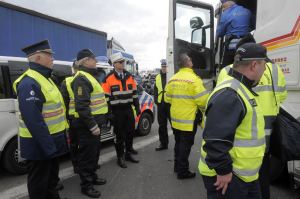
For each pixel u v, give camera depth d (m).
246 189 2.28
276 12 3.53
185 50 5.46
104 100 4.43
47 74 3.27
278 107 3.02
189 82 4.43
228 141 2.11
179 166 4.79
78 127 4.11
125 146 5.78
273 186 4.37
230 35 4.61
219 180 2.16
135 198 4.14
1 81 4.89
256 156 2.22
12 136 4.94
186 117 4.54
